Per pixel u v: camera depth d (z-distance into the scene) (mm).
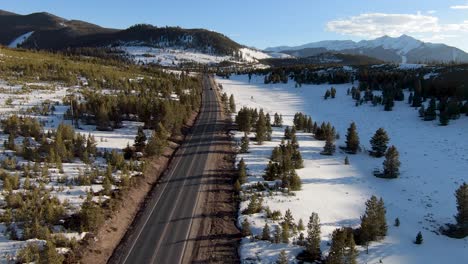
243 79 192250
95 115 54875
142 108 59312
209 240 29797
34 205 28609
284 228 29625
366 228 30625
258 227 31688
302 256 27672
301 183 44031
